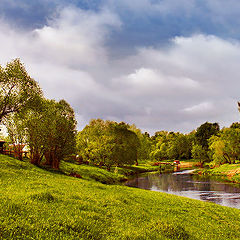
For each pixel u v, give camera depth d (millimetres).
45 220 9883
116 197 20531
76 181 30188
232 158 88812
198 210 22797
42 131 42125
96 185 28453
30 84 39906
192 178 67188
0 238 7418
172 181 60719
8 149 52844
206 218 20000
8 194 13820
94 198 17875
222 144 85812
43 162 48094
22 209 10586
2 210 9805
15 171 28078
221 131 119188
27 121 41750
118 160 78312
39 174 30359
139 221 14219
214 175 71500
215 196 38875
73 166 56906
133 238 10062
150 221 14984
